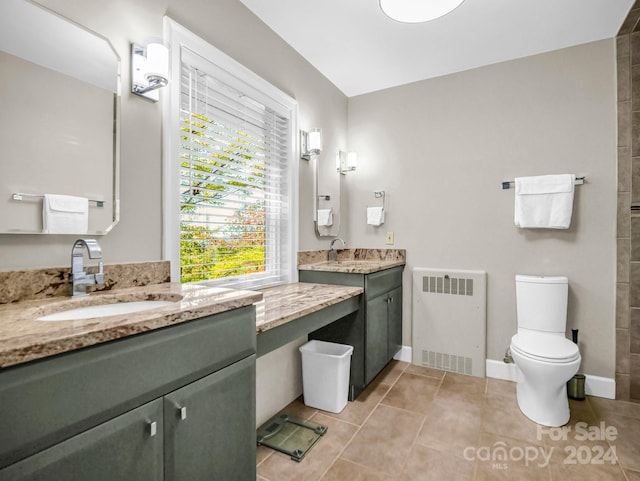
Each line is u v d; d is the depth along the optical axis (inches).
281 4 78.3
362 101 127.0
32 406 27.0
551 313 91.0
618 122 89.7
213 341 43.6
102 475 31.7
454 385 98.7
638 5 77.2
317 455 67.6
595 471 62.6
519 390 85.5
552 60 97.7
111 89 52.7
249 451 50.1
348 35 90.3
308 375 86.7
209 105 70.9
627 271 89.3
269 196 90.0
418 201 116.6
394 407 86.2
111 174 52.7
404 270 118.8
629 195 88.8
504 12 80.1
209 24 69.6
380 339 99.5
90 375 30.8
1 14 42.1
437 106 113.7
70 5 48.1
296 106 97.0
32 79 44.5
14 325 32.1
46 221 45.6
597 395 92.0
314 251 106.5
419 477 61.2
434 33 89.0
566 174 94.3
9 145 42.4
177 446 38.9
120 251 54.4
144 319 34.7
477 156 107.5
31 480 27.0
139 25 56.6
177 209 62.7
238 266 80.0
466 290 106.6
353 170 123.1
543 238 98.4
